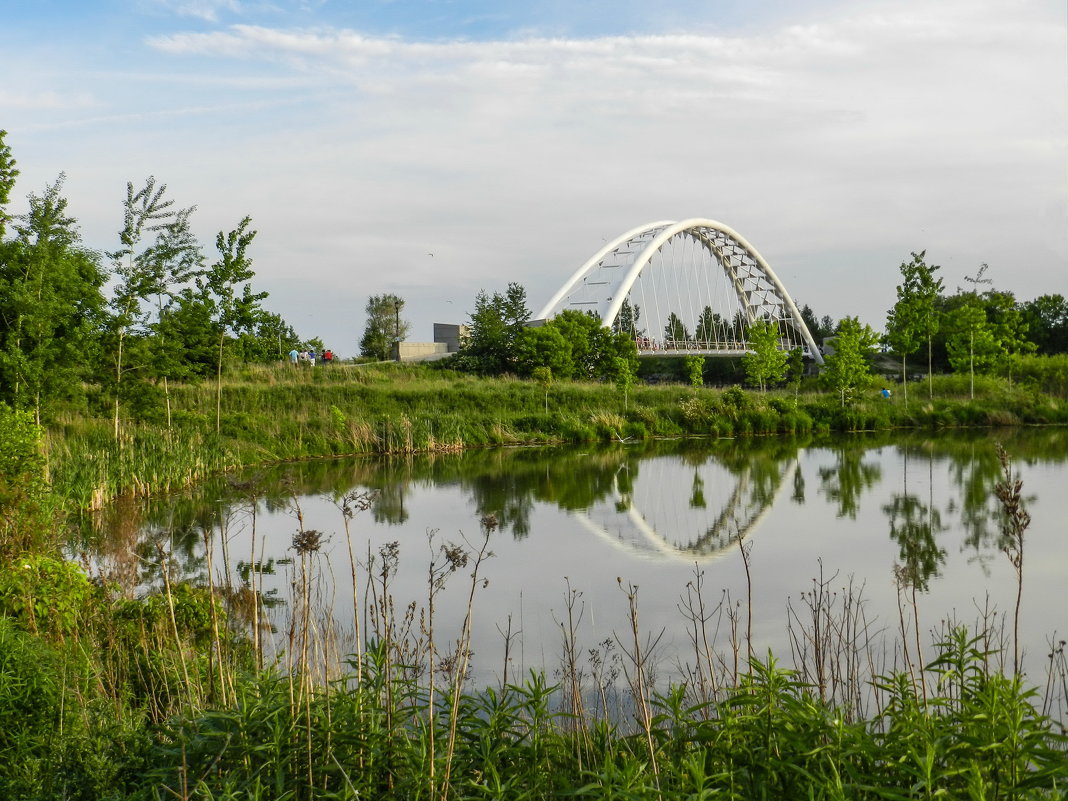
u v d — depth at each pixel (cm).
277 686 504
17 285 1762
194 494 2089
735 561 1320
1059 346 7675
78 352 1875
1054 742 557
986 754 388
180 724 493
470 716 490
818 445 3284
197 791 411
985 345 4656
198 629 812
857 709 609
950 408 4112
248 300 2639
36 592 761
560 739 533
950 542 1411
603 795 394
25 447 1198
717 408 4022
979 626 937
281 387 3703
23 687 581
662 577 1229
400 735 474
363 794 425
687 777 418
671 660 848
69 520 1598
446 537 1538
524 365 5409
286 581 1166
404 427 3303
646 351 6900
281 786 414
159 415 2244
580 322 5850
